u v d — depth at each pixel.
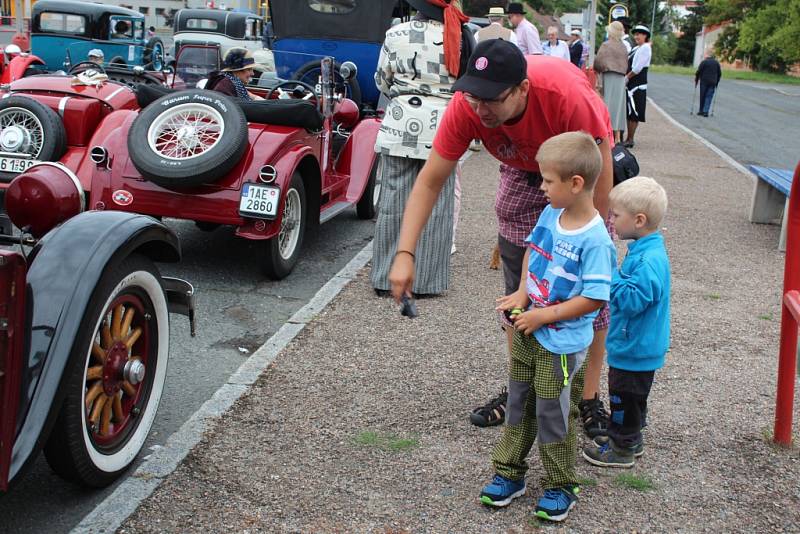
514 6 12.30
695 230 8.63
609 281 3.04
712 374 4.73
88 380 3.20
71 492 3.30
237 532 3.03
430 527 3.12
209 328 5.21
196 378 4.45
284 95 7.13
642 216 3.43
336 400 4.18
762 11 65.62
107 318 3.24
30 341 2.89
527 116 3.30
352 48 9.45
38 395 2.82
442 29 5.71
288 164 5.89
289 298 5.93
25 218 3.51
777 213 9.09
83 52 16.45
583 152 2.97
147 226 3.30
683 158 14.07
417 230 3.25
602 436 3.66
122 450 3.37
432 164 3.33
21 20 20.53
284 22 9.49
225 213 5.79
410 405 4.16
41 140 6.51
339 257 7.11
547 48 17.11
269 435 3.78
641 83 14.61
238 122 5.74
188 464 3.49
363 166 7.93
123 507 3.15
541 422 3.15
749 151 15.93
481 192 10.23
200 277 6.24
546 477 3.33
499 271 6.75
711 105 24.06
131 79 8.91
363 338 5.06
